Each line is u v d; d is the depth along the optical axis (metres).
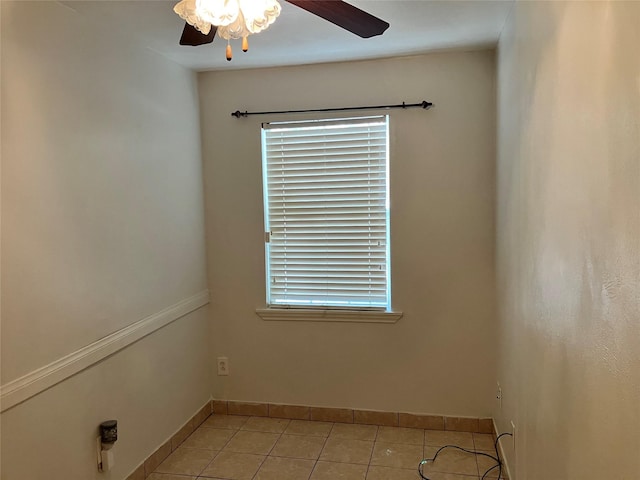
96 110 2.25
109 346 2.32
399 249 3.13
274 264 3.33
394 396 3.22
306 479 2.62
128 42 2.49
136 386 2.56
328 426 3.25
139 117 2.59
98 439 2.26
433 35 2.61
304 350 3.32
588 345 1.25
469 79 2.95
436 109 3.00
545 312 1.67
